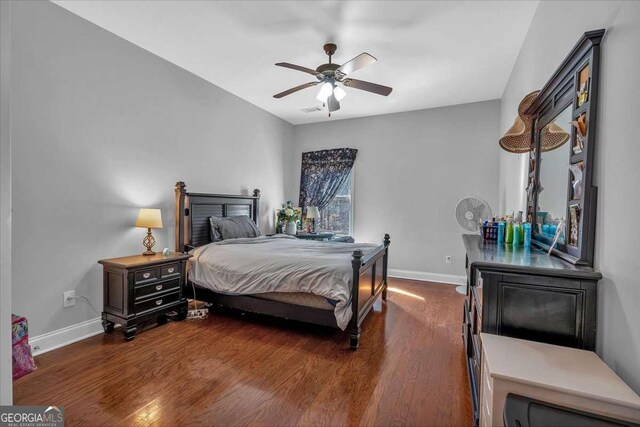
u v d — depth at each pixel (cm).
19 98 225
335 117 531
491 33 272
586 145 137
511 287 143
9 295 82
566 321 135
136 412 172
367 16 252
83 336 264
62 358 229
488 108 441
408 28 267
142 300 270
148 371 213
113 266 263
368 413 174
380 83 380
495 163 438
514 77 328
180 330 285
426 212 480
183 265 312
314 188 555
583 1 155
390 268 503
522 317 142
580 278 131
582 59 144
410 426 165
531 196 228
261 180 495
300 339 269
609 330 121
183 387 195
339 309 247
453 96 425
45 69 239
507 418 96
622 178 115
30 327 233
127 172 300
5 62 80
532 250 192
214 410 174
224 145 419
